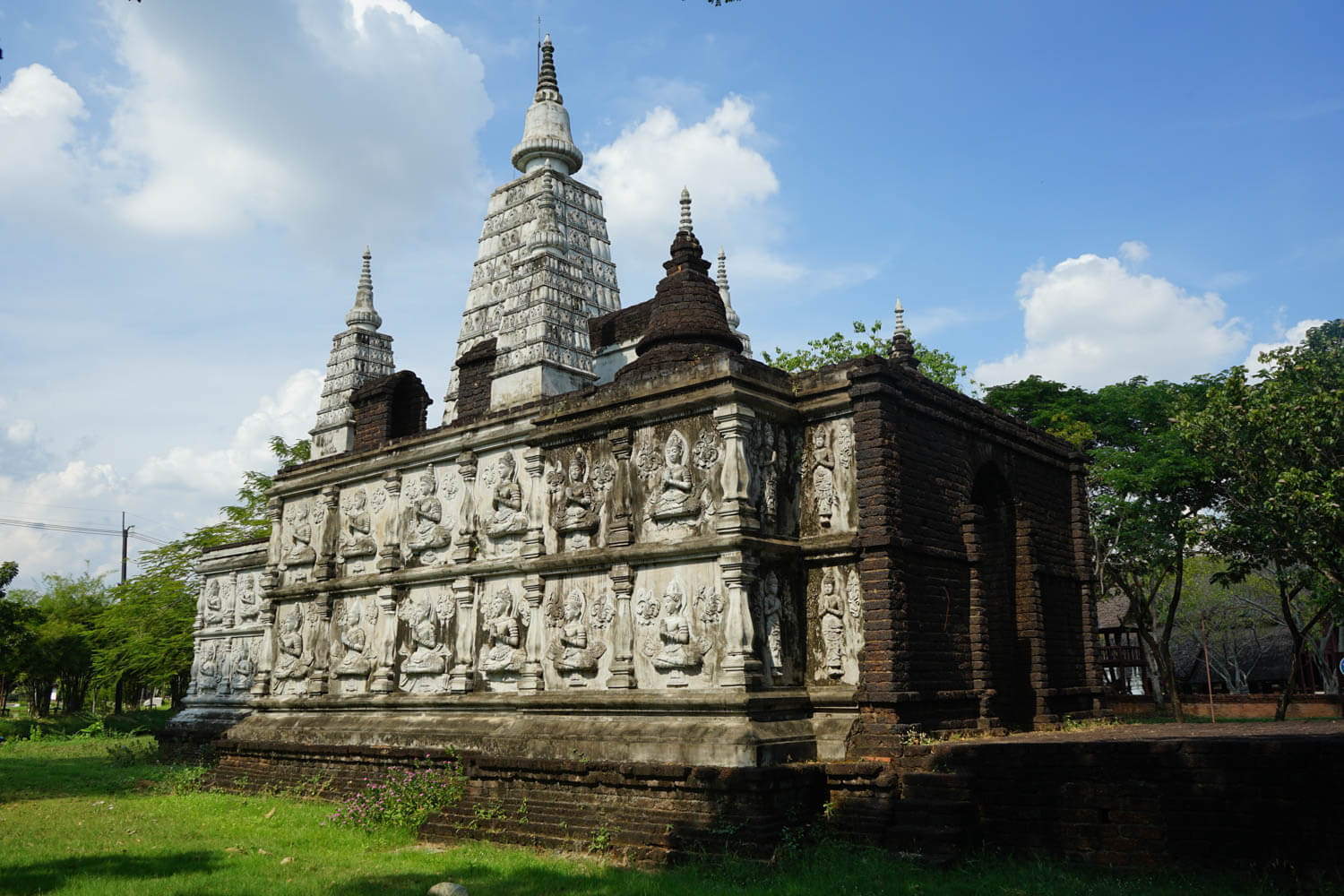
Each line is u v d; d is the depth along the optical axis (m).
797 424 17.89
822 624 16.97
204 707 31.48
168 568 46.19
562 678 18.09
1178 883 11.69
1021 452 20.95
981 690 17.70
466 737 19.59
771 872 13.02
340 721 22.86
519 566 19.47
